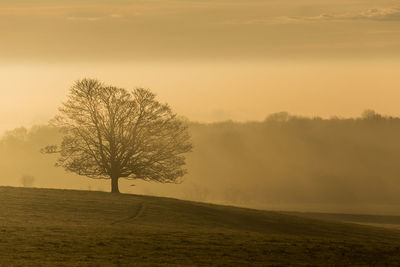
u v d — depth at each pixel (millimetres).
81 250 50938
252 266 47844
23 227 61000
